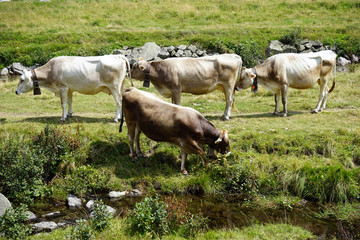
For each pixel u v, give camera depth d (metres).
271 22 24.34
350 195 7.95
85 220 6.93
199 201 7.98
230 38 20.88
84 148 9.11
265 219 7.28
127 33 21.39
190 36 21.20
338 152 8.93
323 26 22.72
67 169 8.70
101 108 12.38
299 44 20.23
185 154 8.55
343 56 20.00
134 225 6.67
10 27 22.80
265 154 9.01
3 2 27.59
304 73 10.75
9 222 6.37
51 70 10.27
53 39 20.72
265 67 10.80
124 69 10.45
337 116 11.06
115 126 10.10
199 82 10.09
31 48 19.48
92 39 20.81
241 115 11.49
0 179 8.21
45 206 7.84
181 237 6.44
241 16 25.81
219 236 6.48
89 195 8.32
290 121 10.69
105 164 8.96
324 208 7.75
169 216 6.70
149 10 26.91
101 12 26.36
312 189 8.11
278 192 8.24
